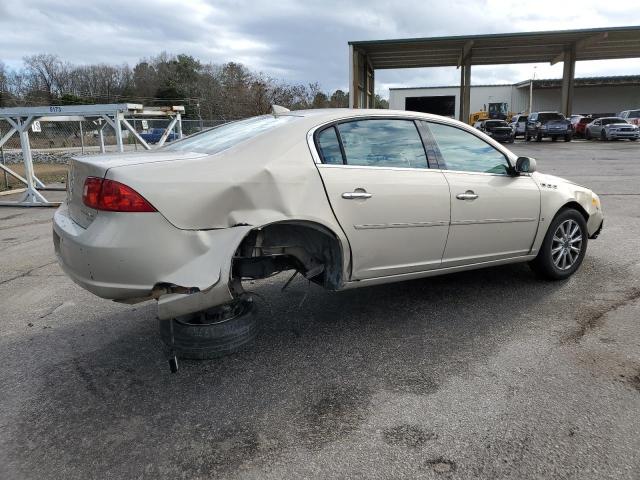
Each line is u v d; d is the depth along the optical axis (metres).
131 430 2.76
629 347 3.53
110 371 3.41
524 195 4.50
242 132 3.69
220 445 2.61
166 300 2.93
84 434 2.73
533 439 2.58
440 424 2.72
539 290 4.74
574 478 2.31
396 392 3.05
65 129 21.67
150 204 2.88
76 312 4.51
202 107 42.53
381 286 4.97
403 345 3.68
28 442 2.67
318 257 3.74
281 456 2.52
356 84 28.84
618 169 15.53
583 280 4.97
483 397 2.97
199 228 2.99
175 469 2.45
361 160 3.71
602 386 3.04
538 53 35.50
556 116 31.95
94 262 2.91
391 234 3.75
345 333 3.91
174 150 3.68
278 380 3.23
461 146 4.30
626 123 31.31
